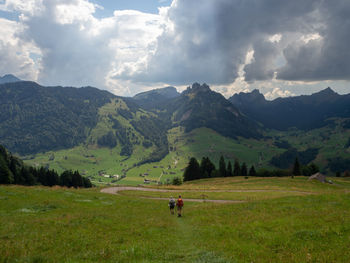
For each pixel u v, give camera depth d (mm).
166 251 12812
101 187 73312
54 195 37406
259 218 20812
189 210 32688
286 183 87812
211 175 162750
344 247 11336
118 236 16359
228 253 11906
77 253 12102
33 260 10719
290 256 10898
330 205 24297
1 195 32031
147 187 75312
